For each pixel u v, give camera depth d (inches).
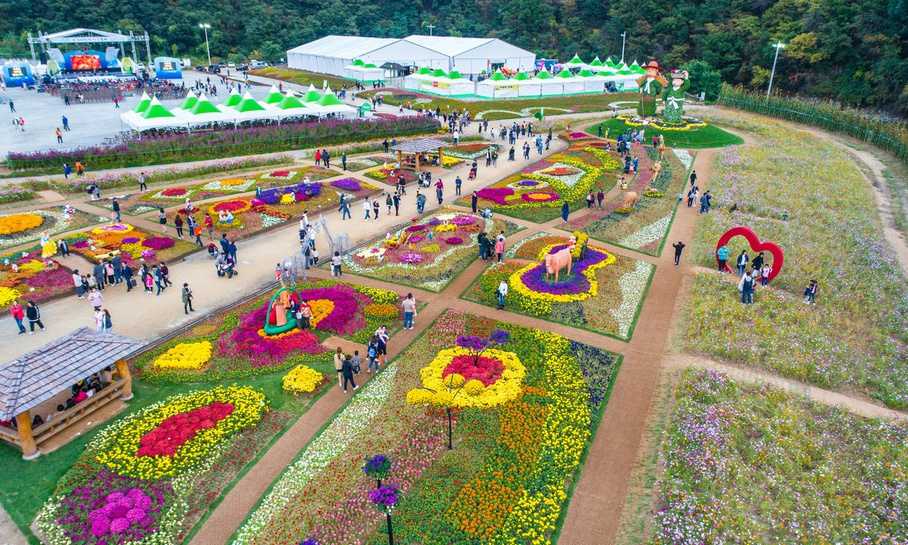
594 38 6161.4
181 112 2952.8
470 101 4131.4
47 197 2117.4
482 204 2085.4
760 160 2578.7
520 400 1020.5
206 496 835.4
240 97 3161.9
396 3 7450.8
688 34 5629.9
